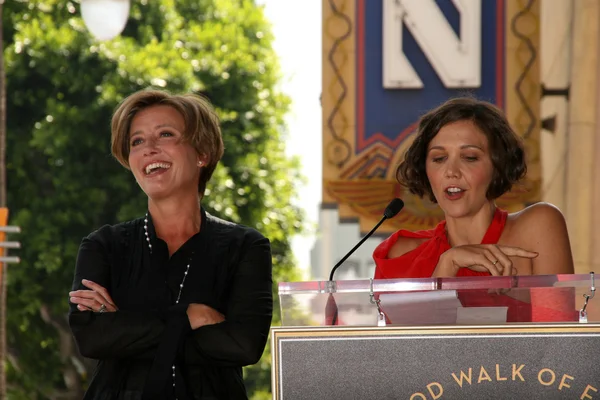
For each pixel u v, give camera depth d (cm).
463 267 379
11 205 1986
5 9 2017
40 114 1997
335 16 827
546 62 825
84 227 1953
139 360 376
